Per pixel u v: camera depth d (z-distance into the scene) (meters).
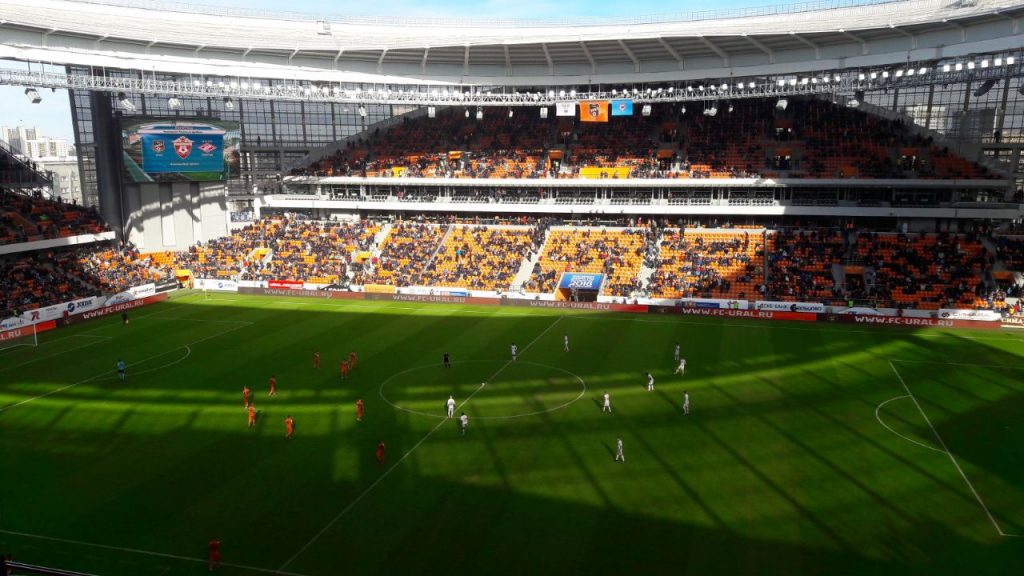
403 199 94.50
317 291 83.88
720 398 45.66
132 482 34.25
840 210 78.06
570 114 75.50
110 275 80.06
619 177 86.19
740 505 31.22
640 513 30.58
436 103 81.81
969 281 70.00
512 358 55.66
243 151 102.88
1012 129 81.81
